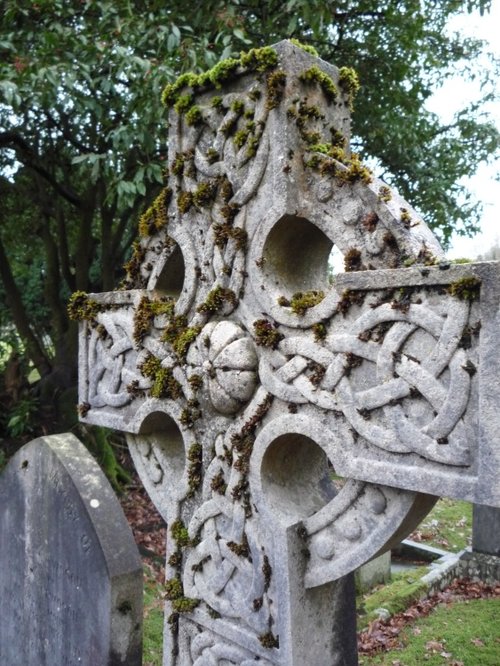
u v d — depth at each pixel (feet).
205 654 7.80
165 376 8.21
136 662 7.68
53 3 14.76
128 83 15.90
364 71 19.27
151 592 14.44
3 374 24.54
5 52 14.98
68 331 22.89
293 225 6.98
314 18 14.10
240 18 14.20
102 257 22.98
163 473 8.91
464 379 5.16
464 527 20.89
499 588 15.44
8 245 28.99
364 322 5.91
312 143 6.80
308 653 6.95
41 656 8.85
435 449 5.34
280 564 6.77
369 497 6.13
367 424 5.85
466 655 12.09
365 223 6.10
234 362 7.11
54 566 8.50
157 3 14.75
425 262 5.61
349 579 7.66
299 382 6.51
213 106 7.63
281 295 6.94
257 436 7.06
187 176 8.01
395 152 20.20
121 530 7.85
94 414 9.60
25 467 9.27
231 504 7.47
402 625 13.38
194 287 7.97
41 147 22.39
